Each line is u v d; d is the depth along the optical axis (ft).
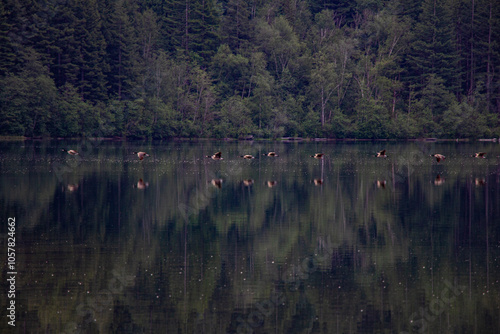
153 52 529.86
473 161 280.92
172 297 84.84
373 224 129.80
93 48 470.80
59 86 459.73
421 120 497.46
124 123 468.75
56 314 79.25
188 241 114.42
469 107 488.44
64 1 462.19
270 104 513.04
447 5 535.19
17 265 97.76
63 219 132.98
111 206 150.30
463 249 108.99
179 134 493.36
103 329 74.64
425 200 160.76
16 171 223.30
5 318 77.36
